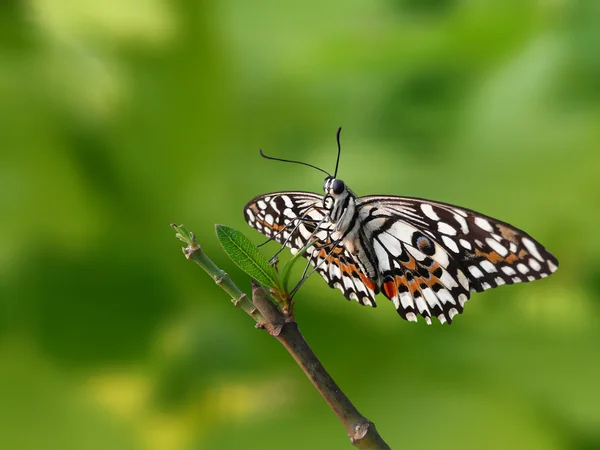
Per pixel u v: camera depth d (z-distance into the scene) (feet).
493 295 2.40
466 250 2.07
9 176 2.43
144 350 2.40
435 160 2.45
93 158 2.44
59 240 2.43
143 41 2.45
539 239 2.39
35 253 2.41
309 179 2.45
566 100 2.43
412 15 2.50
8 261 2.41
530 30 2.45
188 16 2.44
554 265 2.03
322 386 1.91
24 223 2.42
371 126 2.48
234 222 2.42
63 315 2.40
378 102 2.49
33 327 2.40
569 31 2.44
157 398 2.38
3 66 2.43
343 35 2.46
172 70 2.45
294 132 2.49
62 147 2.43
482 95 2.46
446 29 2.45
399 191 2.42
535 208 2.40
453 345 2.38
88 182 2.43
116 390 2.38
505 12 2.43
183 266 2.41
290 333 1.91
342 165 2.45
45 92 2.43
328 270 2.12
